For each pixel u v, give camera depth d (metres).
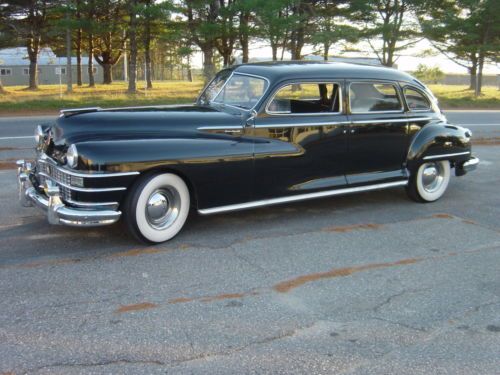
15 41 34.47
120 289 3.96
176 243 5.02
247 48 29.14
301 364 3.02
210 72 29.83
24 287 3.95
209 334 3.33
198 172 4.96
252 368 2.96
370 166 6.31
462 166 7.25
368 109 6.20
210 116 5.25
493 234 5.59
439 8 33.62
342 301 3.86
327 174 5.95
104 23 29.86
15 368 2.90
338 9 31.67
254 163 5.32
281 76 5.53
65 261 4.48
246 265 4.52
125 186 4.59
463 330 3.47
